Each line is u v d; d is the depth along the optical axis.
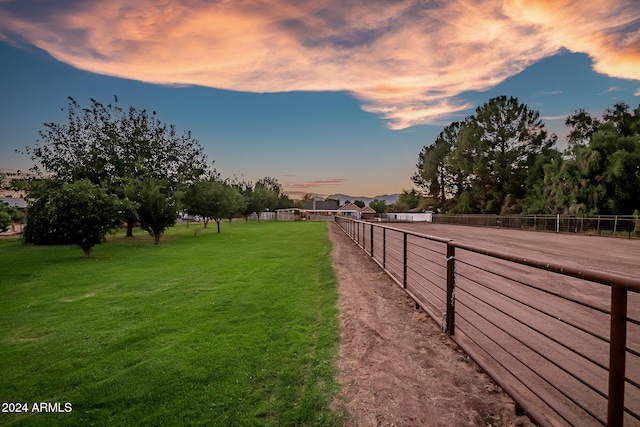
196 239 17.58
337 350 3.20
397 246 13.12
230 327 3.90
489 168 38.81
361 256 10.16
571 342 3.38
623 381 1.49
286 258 9.77
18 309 4.79
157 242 15.28
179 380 2.66
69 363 3.03
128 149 20.78
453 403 2.30
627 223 17.98
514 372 2.77
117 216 11.55
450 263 3.42
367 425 2.06
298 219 59.91
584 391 2.47
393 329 3.78
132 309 4.75
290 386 2.55
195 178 22.70
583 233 20.02
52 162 19.23
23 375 2.81
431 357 3.05
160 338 3.59
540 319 4.13
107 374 2.80
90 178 19.14
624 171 22.42
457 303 4.87
